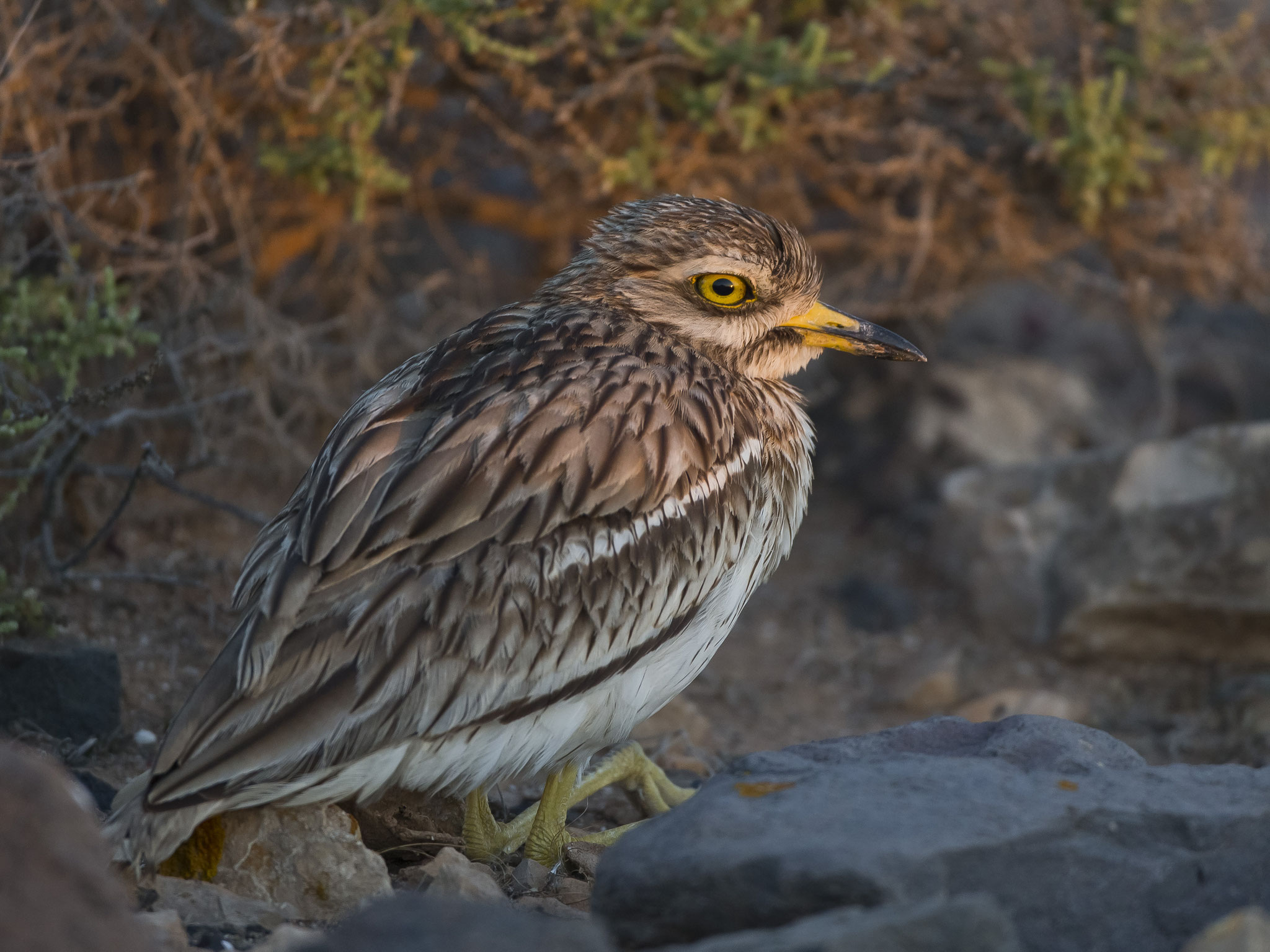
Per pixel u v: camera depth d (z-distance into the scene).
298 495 7.34
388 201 13.73
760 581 8.36
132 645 10.12
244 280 11.47
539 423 7.08
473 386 7.31
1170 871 5.77
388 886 6.51
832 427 15.91
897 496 15.00
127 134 12.08
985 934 4.90
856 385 15.99
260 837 6.55
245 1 11.15
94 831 4.85
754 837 5.55
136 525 11.55
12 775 4.66
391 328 13.14
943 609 13.30
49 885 4.57
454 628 6.57
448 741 6.71
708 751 10.27
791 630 13.02
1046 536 12.77
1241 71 13.06
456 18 10.67
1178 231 13.68
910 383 15.72
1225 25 13.50
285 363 12.62
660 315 8.15
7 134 10.62
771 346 8.47
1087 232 13.61
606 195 12.77
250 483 12.52
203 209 11.18
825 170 13.01
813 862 5.29
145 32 11.34
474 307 13.72
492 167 13.72
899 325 14.95
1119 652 12.20
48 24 11.19
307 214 13.02
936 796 5.93
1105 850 5.74
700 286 8.13
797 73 11.29
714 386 7.81
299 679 6.30
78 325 9.56
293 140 11.68
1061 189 13.23
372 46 11.03
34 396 10.23
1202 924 5.79
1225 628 11.84
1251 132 12.70
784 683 11.93
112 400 9.84
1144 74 12.58
